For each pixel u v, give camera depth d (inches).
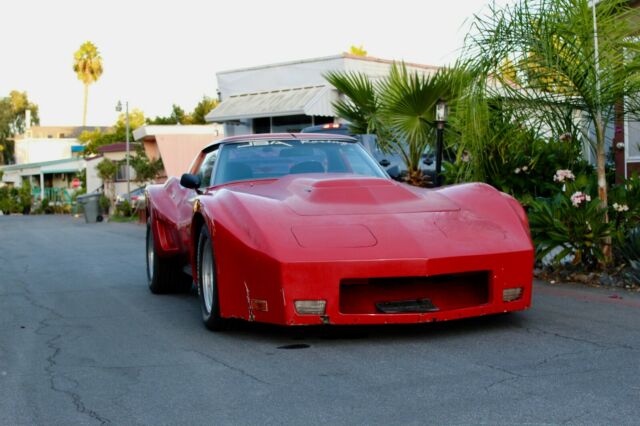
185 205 233.5
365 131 466.6
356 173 220.1
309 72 764.6
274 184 201.8
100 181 1476.4
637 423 106.4
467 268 161.8
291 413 118.1
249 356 157.8
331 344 164.7
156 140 1048.2
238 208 174.2
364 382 133.3
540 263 265.9
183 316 215.2
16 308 241.9
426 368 141.0
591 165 295.9
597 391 122.2
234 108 800.3
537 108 243.1
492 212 182.1
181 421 117.3
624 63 223.9
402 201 183.8
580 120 248.4
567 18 229.1
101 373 150.3
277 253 157.8
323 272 155.7
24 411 127.0
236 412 120.3
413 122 400.5
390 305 162.1
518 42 235.5
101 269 358.3
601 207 245.9
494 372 136.3
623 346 154.0
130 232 722.8
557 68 228.5
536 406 115.5
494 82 247.1
